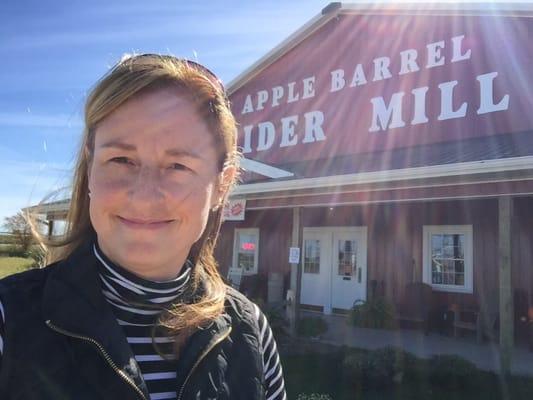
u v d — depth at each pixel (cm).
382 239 1279
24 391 108
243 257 1557
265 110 1494
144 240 126
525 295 1034
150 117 126
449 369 713
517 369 778
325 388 676
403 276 1231
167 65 131
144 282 131
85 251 130
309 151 1365
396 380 704
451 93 1112
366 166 1022
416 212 1227
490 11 1059
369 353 774
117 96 124
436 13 1151
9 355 110
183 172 129
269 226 1495
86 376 113
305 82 1402
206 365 134
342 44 1333
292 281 1007
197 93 133
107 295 129
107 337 118
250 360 145
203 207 134
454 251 1156
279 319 965
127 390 116
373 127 1239
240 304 159
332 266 1368
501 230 755
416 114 1164
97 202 126
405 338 1005
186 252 138
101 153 126
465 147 975
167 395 128
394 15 1234
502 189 754
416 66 1178
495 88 1048
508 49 1041
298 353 866
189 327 135
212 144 138
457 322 1017
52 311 116
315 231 1417
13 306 115
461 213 1152
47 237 149
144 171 126
